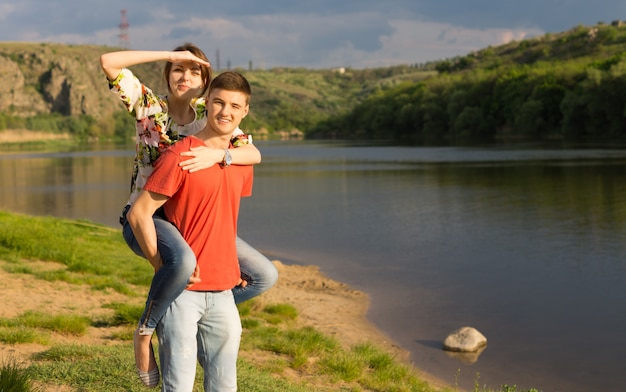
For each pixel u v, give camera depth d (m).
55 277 12.49
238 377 6.61
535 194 33.25
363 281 16.83
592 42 167.38
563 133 99.12
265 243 22.94
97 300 11.28
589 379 9.80
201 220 3.69
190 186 3.64
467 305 14.18
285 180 46.94
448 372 10.16
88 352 6.87
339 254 20.67
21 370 5.31
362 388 8.36
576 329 12.28
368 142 122.12
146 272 14.47
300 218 28.73
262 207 32.78
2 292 10.86
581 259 18.42
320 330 11.91
